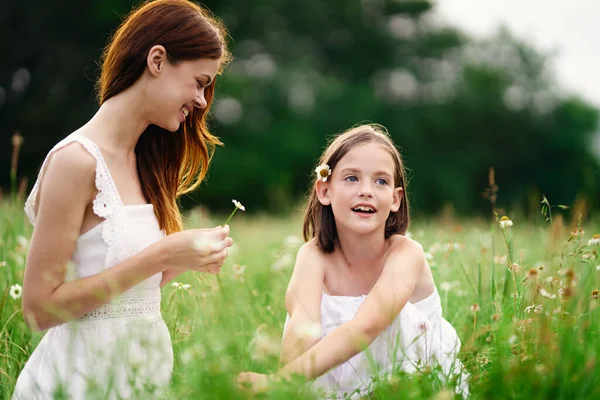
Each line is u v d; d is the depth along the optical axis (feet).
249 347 7.62
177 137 8.94
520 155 105.70
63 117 72.38
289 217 31.73
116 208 7.71
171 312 10.12
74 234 7.50
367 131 9.23
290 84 87.97
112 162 7.97
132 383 6.56
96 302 7.41
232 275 11.83
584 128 108.99
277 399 6.25
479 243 13.51
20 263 11.31
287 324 8.61
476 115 100.89
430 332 8.45
